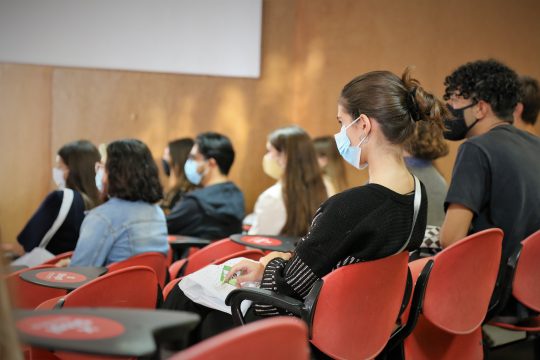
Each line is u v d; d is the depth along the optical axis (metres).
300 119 6.34
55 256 3.32
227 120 6.32
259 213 3.81
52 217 3.45
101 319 1.05
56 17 5.84
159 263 2.76
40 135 5.86
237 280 2.19
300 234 3.72
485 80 2.70
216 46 6.23
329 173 4.78
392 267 1.90
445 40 5.25
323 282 1.81
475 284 2.27
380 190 1.88
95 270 2.38
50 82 5.86
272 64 6.43
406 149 3.02
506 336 2.82
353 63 5.82
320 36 6.07
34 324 1.02
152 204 3.04
